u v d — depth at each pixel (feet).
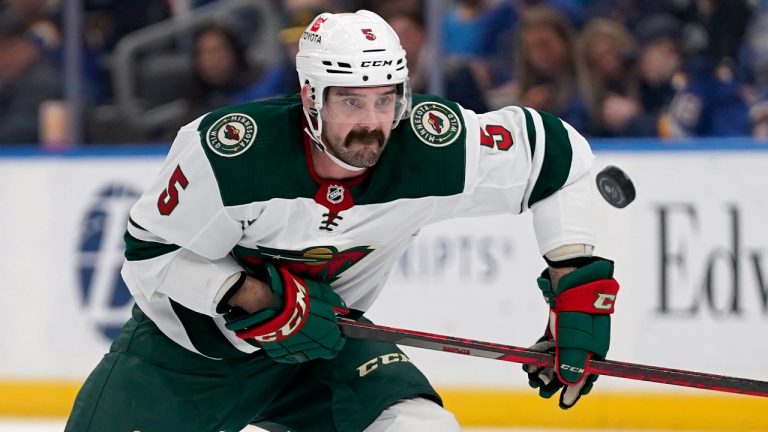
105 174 69.15
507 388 64.13
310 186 33.35
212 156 32.81
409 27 72.49
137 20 75.92
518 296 64.44
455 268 65.00
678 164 64.13
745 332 63.31
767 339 63.10
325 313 34.78
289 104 34.27
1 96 77.05
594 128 74.49
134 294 37.04
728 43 74.02
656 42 73.72
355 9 74.33
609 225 64.28
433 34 72.28
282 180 33.06
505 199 35.65
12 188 69.87
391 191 33.86
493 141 34.86
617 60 73.97
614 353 64.18
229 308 34.81
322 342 34.94
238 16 75.61
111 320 68.49
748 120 74.23
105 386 36.50
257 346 35.45
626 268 64.23
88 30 76.07
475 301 64.80
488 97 74.59
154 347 36.94
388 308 65.67
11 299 69.46
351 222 34.17
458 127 34.32
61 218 69.36
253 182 32.94
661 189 64.18
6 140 77.05
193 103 75.92
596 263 35.60
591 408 63.46
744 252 63.46
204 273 34.58
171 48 76.02
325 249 34.71
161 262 34.99
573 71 74.08
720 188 63.72
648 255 64.08
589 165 36.45
